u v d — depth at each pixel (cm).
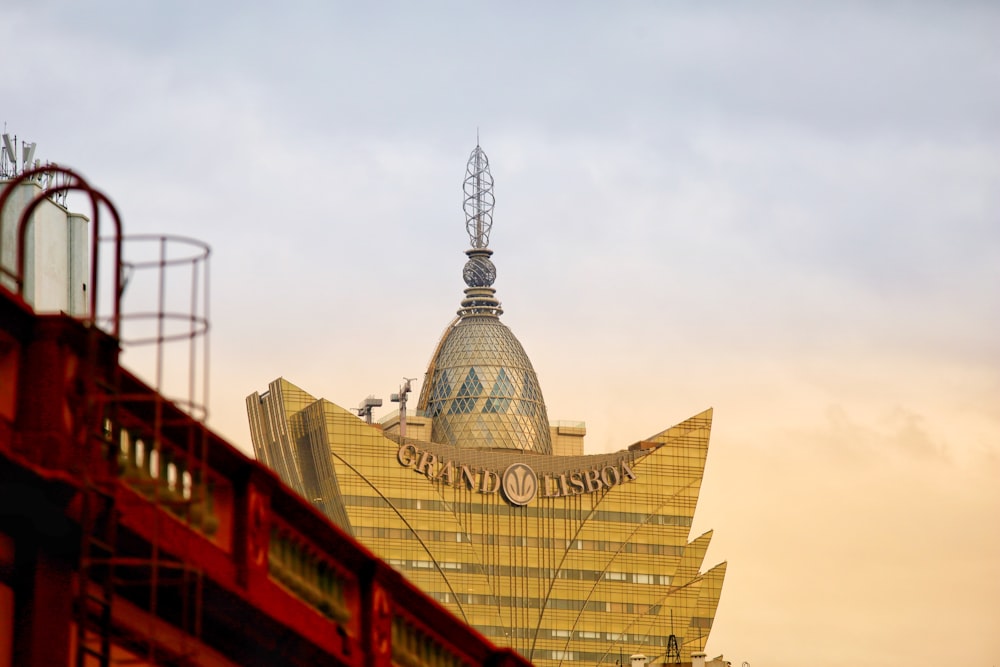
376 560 6875
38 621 5241
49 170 5422
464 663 7650
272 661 6347
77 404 5316
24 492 5141
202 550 5906
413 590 7188
